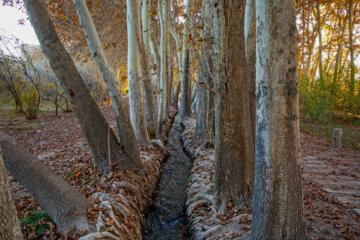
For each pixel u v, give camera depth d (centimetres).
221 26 356
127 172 511
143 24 877
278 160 227
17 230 148
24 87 1441
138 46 679
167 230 444
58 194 308
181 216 488
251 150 413
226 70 373
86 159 603
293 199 230
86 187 446
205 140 861
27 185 298
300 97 1511
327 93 1317
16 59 1262
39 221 321
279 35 208
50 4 917
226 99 385
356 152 829
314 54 2467
